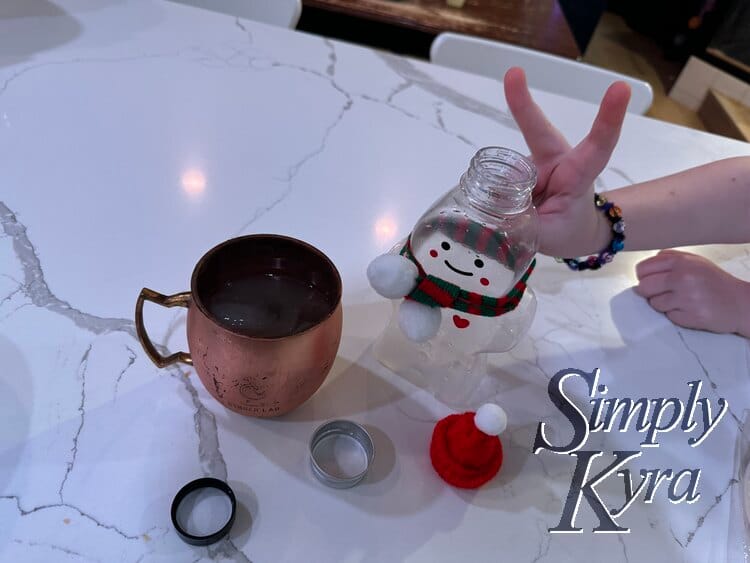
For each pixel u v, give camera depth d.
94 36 0.62
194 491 0.34
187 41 0.65
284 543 0.33
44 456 0.33
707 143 0.69
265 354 0.32
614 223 0.47
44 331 0.38
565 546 0.35
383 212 0.52
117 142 0.52
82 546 0.31
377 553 0.33
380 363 0.41
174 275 0.43
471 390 0.41
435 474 0.37
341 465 0.36
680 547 0.37
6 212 0.44
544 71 0.80
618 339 0.47
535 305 0.41
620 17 2.50
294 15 0.78
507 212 0.34
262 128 0.57
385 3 1.31
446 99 0.66
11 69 0.56
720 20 2.03
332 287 0.36
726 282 0.50
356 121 0.61
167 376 0.38
